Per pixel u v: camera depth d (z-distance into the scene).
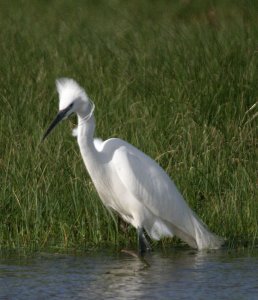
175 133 14.10
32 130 14.29
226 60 16.39
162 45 18.44
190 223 11.98
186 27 21.11
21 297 9.78
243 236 12.45
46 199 12.25
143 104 15.23
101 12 27.67
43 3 29.47
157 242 12.51
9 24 23.45
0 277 10.55
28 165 12.88
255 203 12.69
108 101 15.42
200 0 27.70
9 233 12.13
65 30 22.50
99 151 11.96
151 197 11.97
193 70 16.11
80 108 11.62
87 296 9.83
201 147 13.66
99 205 12.49
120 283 10.31
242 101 15.08
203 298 9.73
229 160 13.62
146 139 13.66
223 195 12.92
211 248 11.91
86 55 18.33
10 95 15.68
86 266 11.07
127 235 12.38
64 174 12.80
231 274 10.67
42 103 15.29
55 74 16.91
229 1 27.11
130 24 22.83
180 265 11.12
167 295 9.84
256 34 18.19
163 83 15.88
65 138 13.98
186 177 13.02
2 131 14.32
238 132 14.31
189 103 15.03
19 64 17.59
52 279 10.47
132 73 16.70
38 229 12.06
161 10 27.58
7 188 12.53
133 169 11.91
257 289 10.05
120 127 14.23
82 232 12.13
